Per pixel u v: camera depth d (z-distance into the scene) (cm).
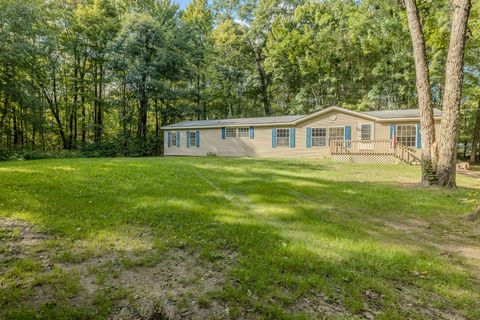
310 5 2702
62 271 288
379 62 2420
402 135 1527
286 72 2783
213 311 235
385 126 1556
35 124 1927
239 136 1995
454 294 264
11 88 1675
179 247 356
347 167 1257
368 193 699
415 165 1335
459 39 759
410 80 2339
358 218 499
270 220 473
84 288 261
